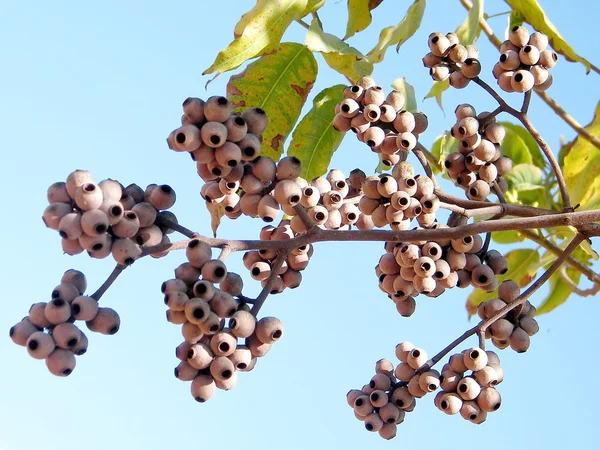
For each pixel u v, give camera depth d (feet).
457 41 9.71
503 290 9.29
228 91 10.55
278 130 10.61
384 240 8.50
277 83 10.55
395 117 9.41
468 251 9.24
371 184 8.87
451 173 9.77
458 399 8.84
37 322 7.48
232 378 7.68
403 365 9.15
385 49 10.68
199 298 7.57
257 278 9.14
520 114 9.46
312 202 8.70
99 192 7.38
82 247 7.50
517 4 11.25
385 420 9.09
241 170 8.12
